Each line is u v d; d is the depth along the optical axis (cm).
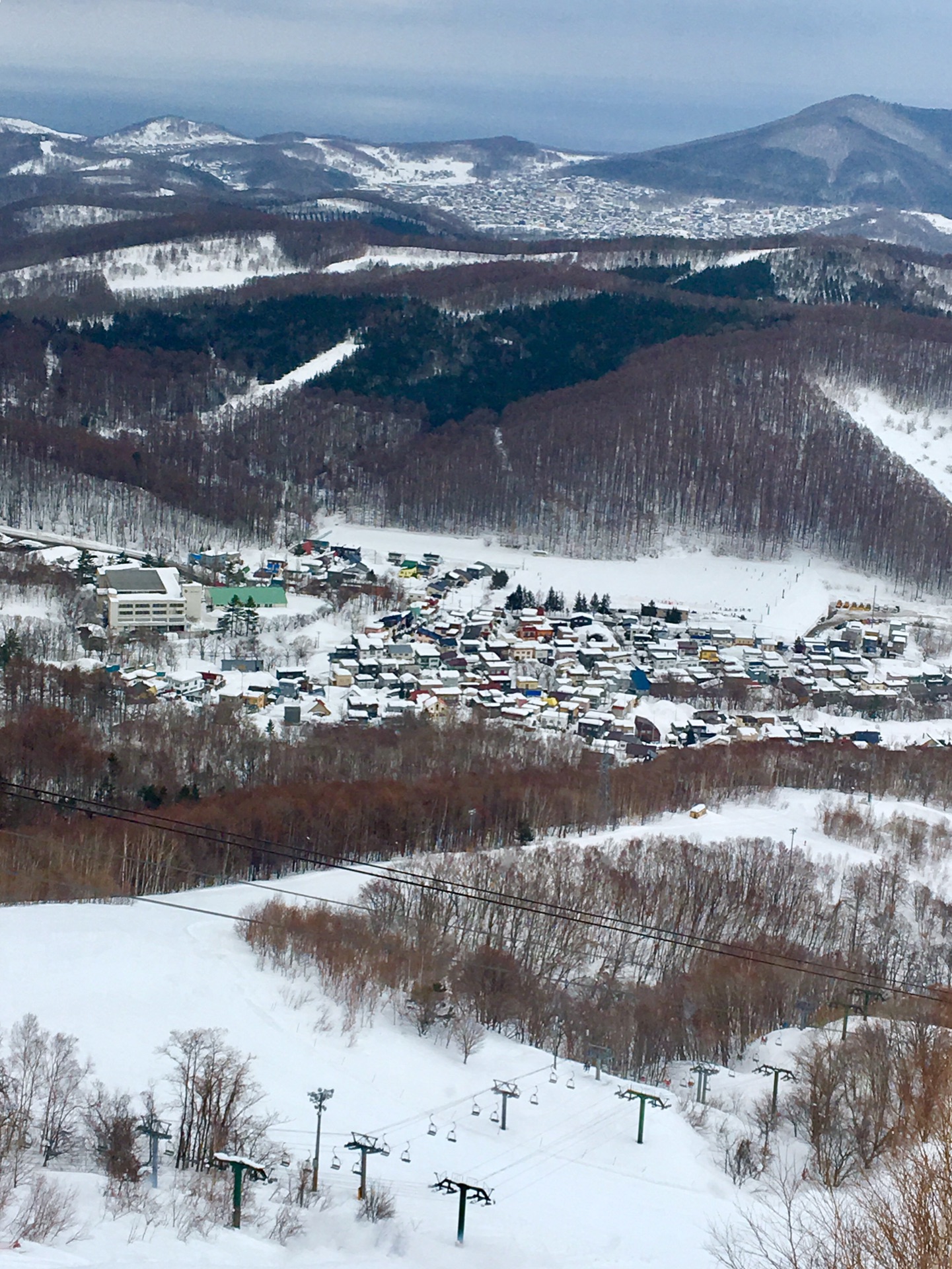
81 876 17962
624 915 18838
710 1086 14850
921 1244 7812
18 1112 11081
